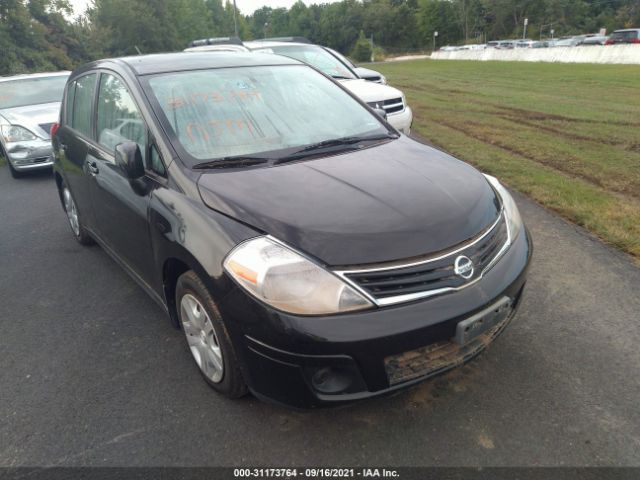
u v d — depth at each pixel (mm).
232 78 3391
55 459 2348
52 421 2588
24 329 3484
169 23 44562
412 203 2400
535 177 6152
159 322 3471
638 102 12773
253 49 8688
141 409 2639
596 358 2875
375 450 2316
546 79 20297
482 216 2488
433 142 8664
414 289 2154
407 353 2199
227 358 2412
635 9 75000
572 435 2354
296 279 2100
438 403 2584
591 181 6066
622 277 3750
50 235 5312
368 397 2158
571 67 26406
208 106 3123
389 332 2070
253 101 3260
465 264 2254
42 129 7793
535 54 34969
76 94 4359
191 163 2748
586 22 83562
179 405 2650
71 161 4234
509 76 22938
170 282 2910
